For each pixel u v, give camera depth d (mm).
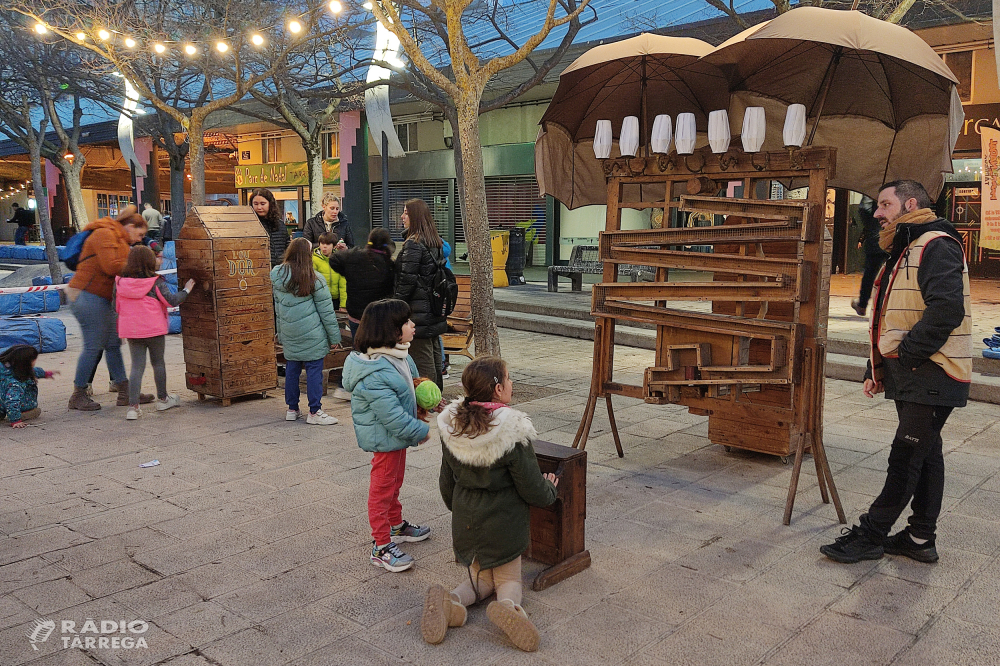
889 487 3881
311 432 6418
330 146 25703
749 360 5402
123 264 6844
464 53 7266
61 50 15922
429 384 4191
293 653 3080
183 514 4586
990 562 3926
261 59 14047
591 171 6539
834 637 3193
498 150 20156
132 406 6805
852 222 16703
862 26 4180
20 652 3082
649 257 5160
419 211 6379
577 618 3354
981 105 13812
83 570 3838
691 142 4926
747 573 3807
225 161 35375
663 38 5395
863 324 10219
